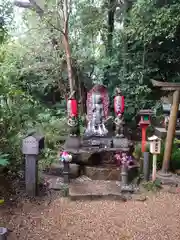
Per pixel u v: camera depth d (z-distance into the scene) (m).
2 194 3.52
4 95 4.12
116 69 7.37
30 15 6.79
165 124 6.06
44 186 3.88
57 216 3.09
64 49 6.74
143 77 6.72
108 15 7.34
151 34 5.87
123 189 3.66
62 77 7.07
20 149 4.05
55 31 6.56
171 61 6.70
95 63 7.34
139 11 6.00
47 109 6.96
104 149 4.22
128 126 6.91
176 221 3.00
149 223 2.95
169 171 4.43
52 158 4.71
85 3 6.84
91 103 4.75
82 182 4.01
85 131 4.68
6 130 4.02
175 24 5.41
